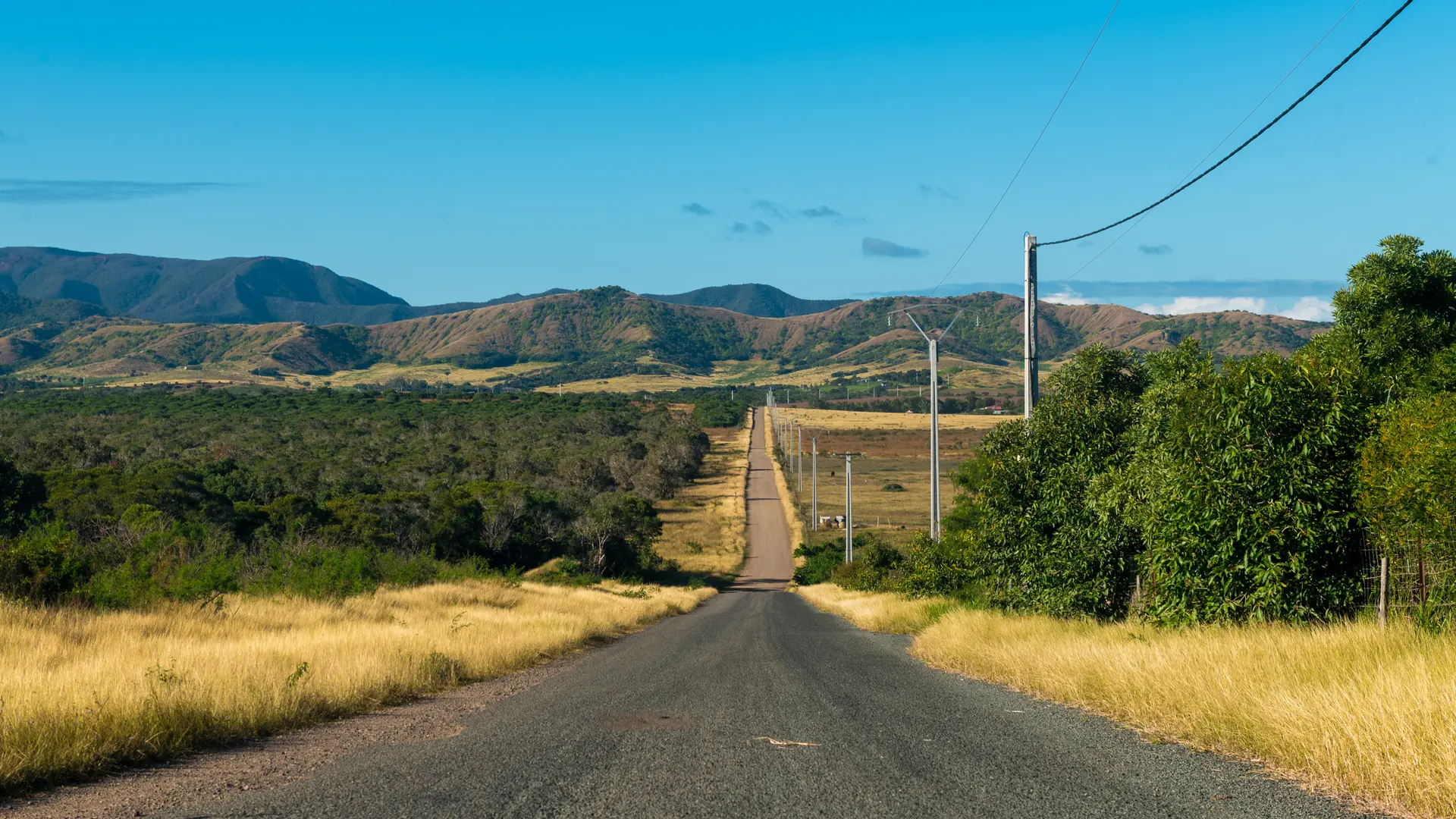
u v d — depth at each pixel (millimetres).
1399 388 12938
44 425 118375
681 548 93375
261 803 5996
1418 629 9531
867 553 55125
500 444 122188
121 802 6066
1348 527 11469
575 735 8570
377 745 8234
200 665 11641
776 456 154750
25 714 7492
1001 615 19062
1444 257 15789
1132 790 6102
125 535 31469
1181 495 12305
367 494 66688
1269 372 11953
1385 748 6047
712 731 8672
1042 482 18156
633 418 161875
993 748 7629
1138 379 21406
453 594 34062
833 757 7344
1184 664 9695
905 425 188125
